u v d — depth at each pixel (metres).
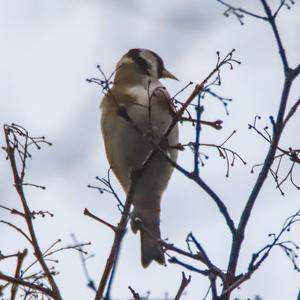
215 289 6.45
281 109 6.94
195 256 6.77
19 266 7.22
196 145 6.89
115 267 6.26
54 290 7.21
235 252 6.73
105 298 6.19
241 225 6.84
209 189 6.88
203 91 7.05
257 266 6.59
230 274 6.63
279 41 7.00
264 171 6.93
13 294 7.09
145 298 7.13
